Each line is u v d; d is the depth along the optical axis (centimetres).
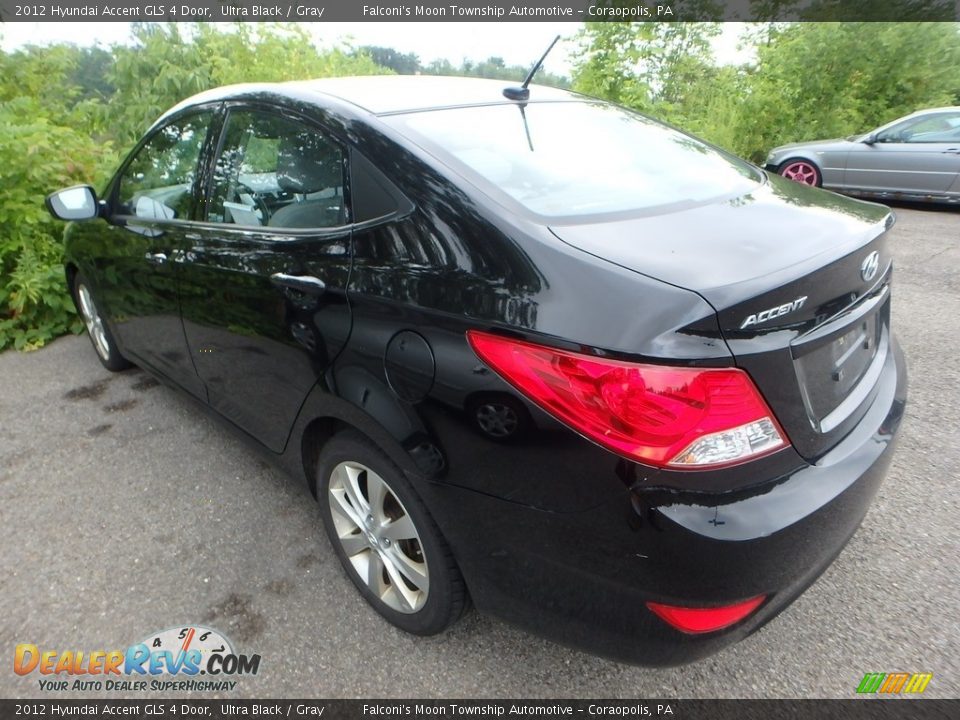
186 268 250
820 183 889
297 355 201
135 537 248
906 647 195
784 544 142
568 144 216
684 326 131
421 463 166
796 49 1026
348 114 202
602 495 140
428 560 181
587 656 196
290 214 212
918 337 415
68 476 287
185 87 584
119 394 362
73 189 303
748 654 195
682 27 859
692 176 216
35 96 578
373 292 174
